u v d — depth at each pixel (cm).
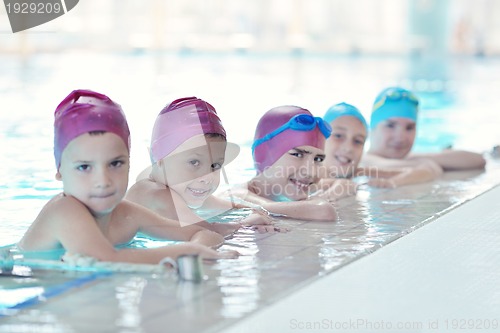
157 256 259
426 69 1591
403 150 509
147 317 198
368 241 295
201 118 309
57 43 1730
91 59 1535
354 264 259
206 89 1086
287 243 293
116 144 258
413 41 2125
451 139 718
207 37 2064
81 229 256
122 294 220
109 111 259
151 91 1032
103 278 238
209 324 192
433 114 931
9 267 251
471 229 319
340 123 443
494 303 216
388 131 505
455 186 449
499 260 266
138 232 297
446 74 1480
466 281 238
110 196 262
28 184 434
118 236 282
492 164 558
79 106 256
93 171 258
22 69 1288
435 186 450
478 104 1041
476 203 386
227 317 198
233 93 1047
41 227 266
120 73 1267
